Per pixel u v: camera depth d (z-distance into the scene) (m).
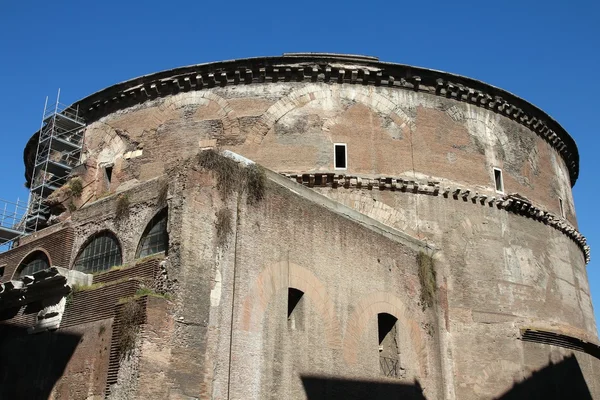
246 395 16.17
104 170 32.09
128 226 18.91
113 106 33.22
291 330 18.11
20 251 22.78
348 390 19.25
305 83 30.25
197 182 16.89
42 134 36.00
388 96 30.61
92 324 16.30
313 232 19.98
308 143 29.16
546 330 28.31
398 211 28.45
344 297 20.36
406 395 21.47
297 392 17.58
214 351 15.73
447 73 31.38
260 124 29.50
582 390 29.30
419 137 30.20
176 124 30.69
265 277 17.80
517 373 27.02
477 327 27.27
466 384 25.73
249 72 30.31
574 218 37.03
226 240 17.03
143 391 13.96
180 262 15.70
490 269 28.97
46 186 34.28
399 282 23.14
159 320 14.80
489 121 32.66
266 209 18.56
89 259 19.88
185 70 31.06
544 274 31.11
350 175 28.45
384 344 22.56
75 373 16.06
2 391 18.09
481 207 30.19
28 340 18.06
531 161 33.91
